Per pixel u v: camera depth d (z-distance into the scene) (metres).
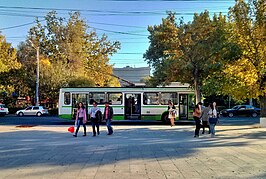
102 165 10.27
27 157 11.80
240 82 23.83
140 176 8.72
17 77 51.97
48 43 60.53
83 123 19.09
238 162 10.81
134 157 11.78
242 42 23.22
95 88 29.14
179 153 12.71
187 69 25.84
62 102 29.33
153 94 28.84
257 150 13.50
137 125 27.42
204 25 25.84
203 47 24.95
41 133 20.80
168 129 23.25
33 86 52.72
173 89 28.73
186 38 26.05
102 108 28.86
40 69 52.69
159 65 34.34
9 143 15.89
